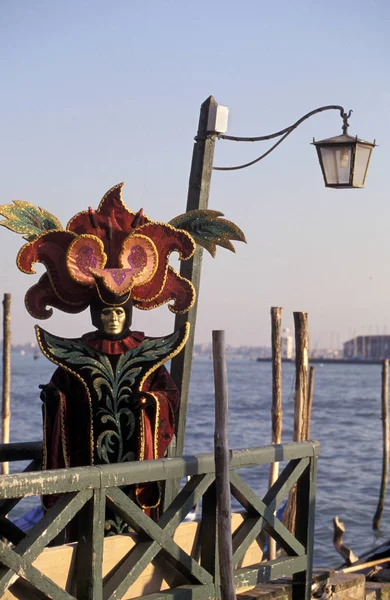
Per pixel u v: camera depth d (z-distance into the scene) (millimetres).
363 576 7117
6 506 6238
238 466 5652
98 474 4762
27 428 40438
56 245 5930
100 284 5871
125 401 5910
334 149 8211
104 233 6129
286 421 46281
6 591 4469
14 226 5875
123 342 5988
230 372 150125
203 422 44656
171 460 5211
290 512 11094
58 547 4871
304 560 6363
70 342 5867
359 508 21906
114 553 5086
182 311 6293
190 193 7574
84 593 4797
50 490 4512
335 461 31109
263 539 6320
